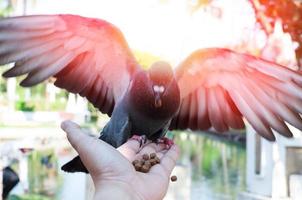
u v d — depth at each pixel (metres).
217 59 1.40
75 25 1.33
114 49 1.41
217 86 1.44
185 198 4.68
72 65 1.40
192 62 1.42
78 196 4.68
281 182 3.23
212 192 5.02
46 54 1.30
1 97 7.07
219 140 9.02
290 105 1.30
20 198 4.50
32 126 5.82
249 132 3.81
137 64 1.45
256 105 1.35
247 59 1.35
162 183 1.11
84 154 1.07
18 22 1.25
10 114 6.15
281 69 1.31
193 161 7.98
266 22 3.85
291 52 3.70
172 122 1.50
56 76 1.40
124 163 1.07
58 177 5.34
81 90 1.44
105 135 1.48
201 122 1.47
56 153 5.68
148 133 1.43
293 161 3.22
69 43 1.35
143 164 1.13
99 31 1.37
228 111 1.45
